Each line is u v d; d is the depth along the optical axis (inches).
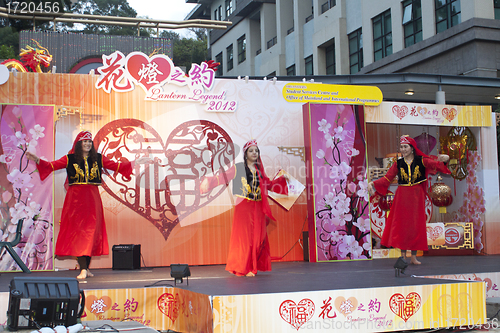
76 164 193.3
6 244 205.6
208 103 256.5
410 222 229.5
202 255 249.9
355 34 719.7
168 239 247.1
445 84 373.4
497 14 538.0
